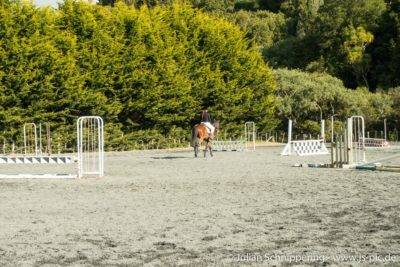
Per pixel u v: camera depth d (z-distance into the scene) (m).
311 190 14.45
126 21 40.16
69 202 12.84
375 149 38.28
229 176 18.91
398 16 71.75
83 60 37.12
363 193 13.66
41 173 22.28
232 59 47.94
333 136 23.38
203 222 9.78
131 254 7.43
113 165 25.62
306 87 55.28
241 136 47.66
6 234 8.94
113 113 39.19
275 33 91.19
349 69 73.88
